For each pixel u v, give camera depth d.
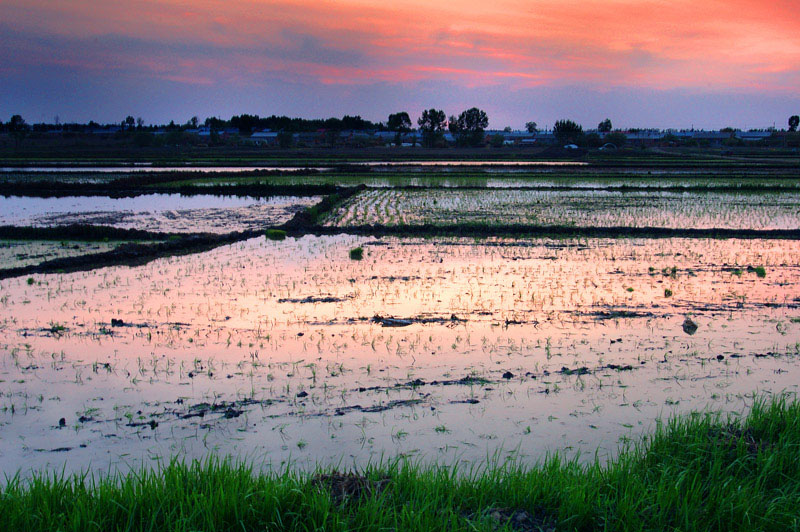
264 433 5.88
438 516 4.14
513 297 10.98
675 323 9.52
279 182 35.06
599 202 26.16
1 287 11.57
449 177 38.97
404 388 6.93
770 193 30.08
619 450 5.58
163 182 34.44
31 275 12.66
